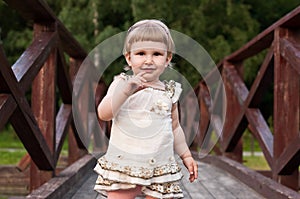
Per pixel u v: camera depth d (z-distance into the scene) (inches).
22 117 105.3
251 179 142.5
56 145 142.3
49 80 134.7
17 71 104.5
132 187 71.7
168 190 73.3
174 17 558.9
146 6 536.4
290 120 131.8
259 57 546.0
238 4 585.9
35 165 135.0
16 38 606.9
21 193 200.4
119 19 582.9
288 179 131.3
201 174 175.6
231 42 579.5
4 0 112.2
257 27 589.0
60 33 142.5
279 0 617.6
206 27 578.6
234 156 210.5
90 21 565.3
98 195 126.0
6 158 413.7
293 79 131.4
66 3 595.2
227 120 210.4
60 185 118.5
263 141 146.2
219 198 129.0
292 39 128.8
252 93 161.9
